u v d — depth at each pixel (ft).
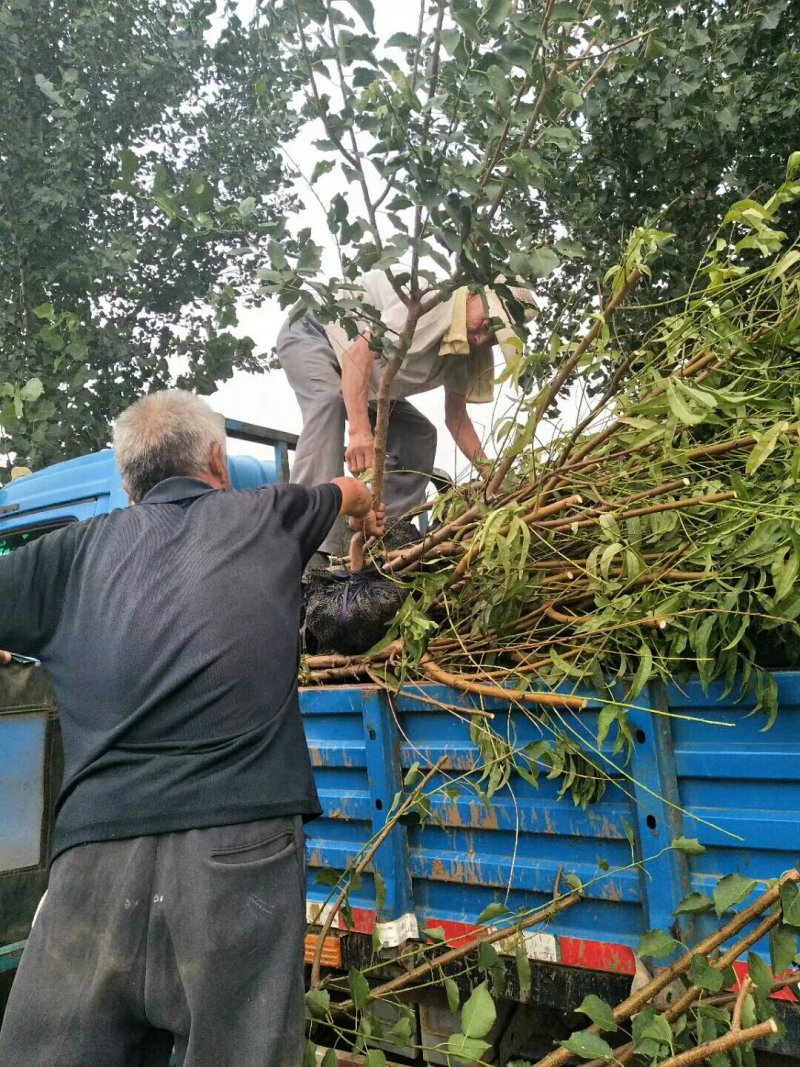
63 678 6.38
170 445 7.25
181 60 23.30
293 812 5.95
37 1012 5.57
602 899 7.24
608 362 11.85
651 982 6.46
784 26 13.62
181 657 6.00
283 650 6.34
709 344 8.52
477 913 7.95
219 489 7.20
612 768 7.21
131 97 23.98
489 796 7.72
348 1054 8.14
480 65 7.34
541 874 7.52
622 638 7.73
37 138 21.38
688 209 13.99
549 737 7.62
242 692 6.00
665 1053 6.26
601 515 8.19
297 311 7.86
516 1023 7.99
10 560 6.75
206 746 5.84
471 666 9.08
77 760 6.03
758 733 6.75
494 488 9.59
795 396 8.11
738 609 7.37
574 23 7.55
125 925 5.53
